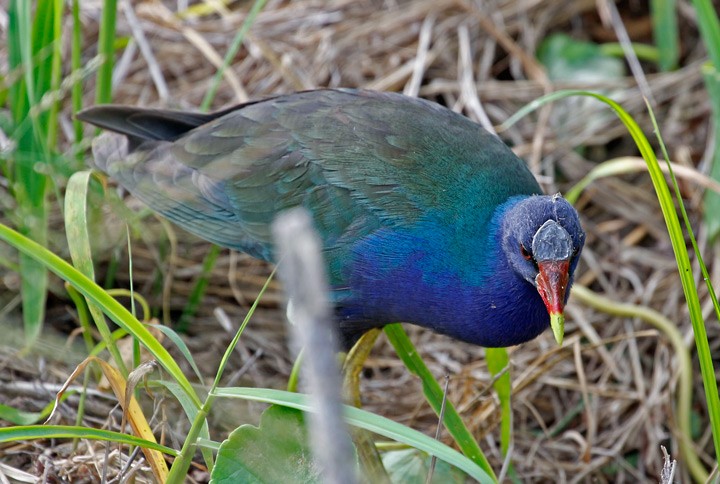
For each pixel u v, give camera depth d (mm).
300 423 6707
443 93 12242
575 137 11930
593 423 9617
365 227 8234
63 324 10195
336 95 8938
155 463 6883
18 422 7941
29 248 6363
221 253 11023
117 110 9094
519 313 8016
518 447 9922
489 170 8273
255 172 8703
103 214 10234
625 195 11781
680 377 10188
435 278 8055
